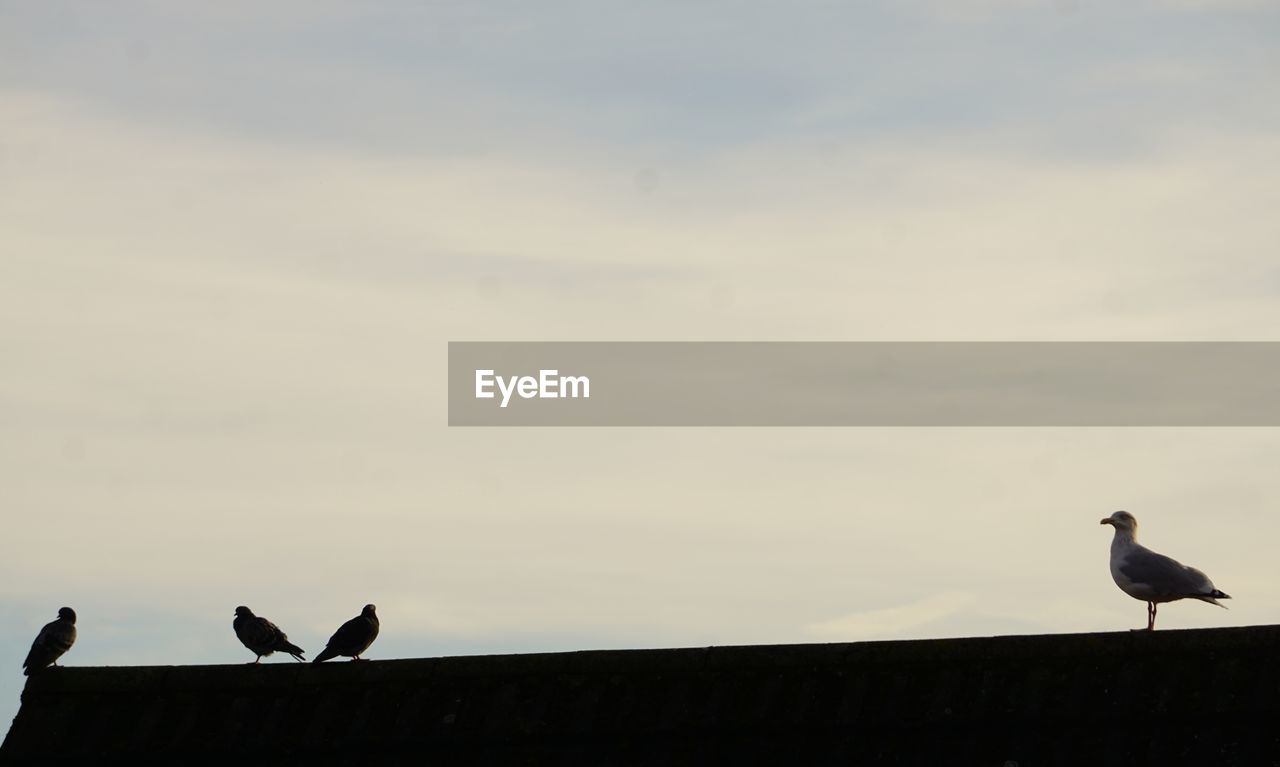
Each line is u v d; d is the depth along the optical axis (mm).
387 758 15742
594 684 16125
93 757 15945
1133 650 15375
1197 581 18078
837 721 15336
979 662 15602
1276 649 15062
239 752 15930
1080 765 14539
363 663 16625
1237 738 14469
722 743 15359
